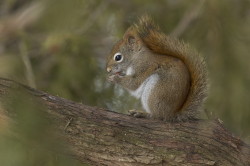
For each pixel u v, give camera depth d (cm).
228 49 1430
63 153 703
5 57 1409
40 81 1434
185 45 945
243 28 1449
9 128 711
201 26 1471
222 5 1439
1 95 778
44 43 1408
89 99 1449
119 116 846
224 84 1402
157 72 934
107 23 1555
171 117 895
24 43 1472
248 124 1395
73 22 1384
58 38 1390
